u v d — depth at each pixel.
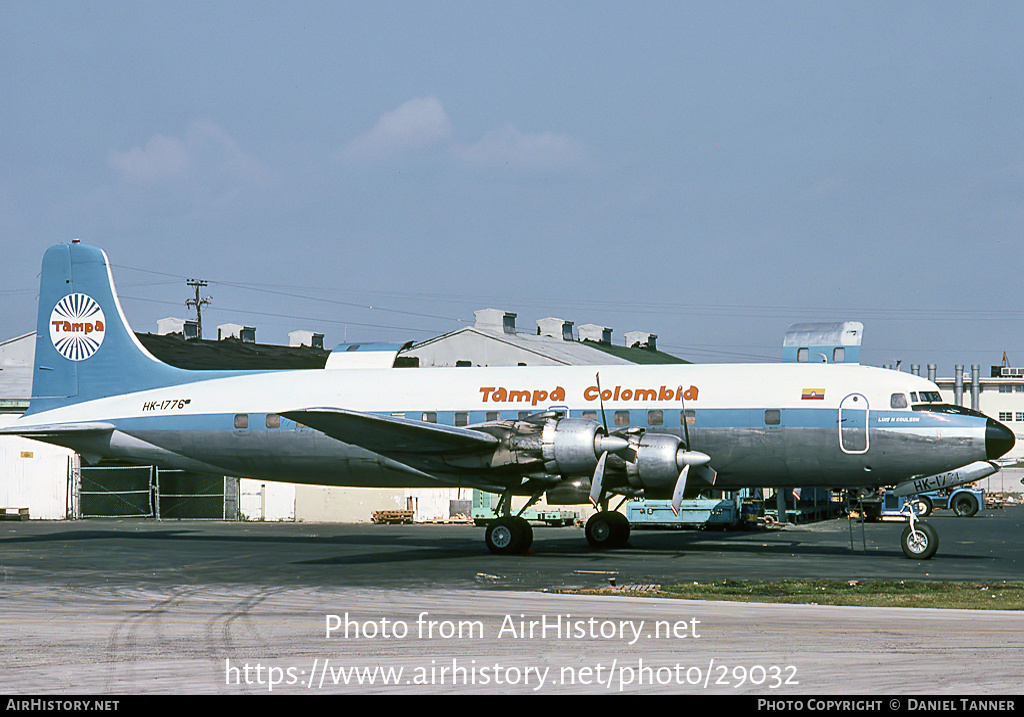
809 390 81.19
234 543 95.56
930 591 55.25
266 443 93.31
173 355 170.38
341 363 98.81
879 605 49.88
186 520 144.25
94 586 60.25
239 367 170.38
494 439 77.25
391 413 90.25
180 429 96.44
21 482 149.00
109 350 102.50
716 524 116.12
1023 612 47.28
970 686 32.00
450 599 52.97
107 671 35.09
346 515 138.38
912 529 75.44
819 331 87.31
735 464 82.81
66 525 131.62
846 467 80.31
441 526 126.69
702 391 83.56
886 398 79.19
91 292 103.56
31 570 70.12
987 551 83.81
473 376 90.44
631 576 63.41
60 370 103.56
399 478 90.00
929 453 77.25
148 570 69.69
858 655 36.72
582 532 110.19
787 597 52.84
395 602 51.94
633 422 84.31
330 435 79.44
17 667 35.81
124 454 99.56
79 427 98.88
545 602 51.62
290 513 141.25
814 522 136.00
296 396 93.44
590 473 77.00
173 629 43.69
